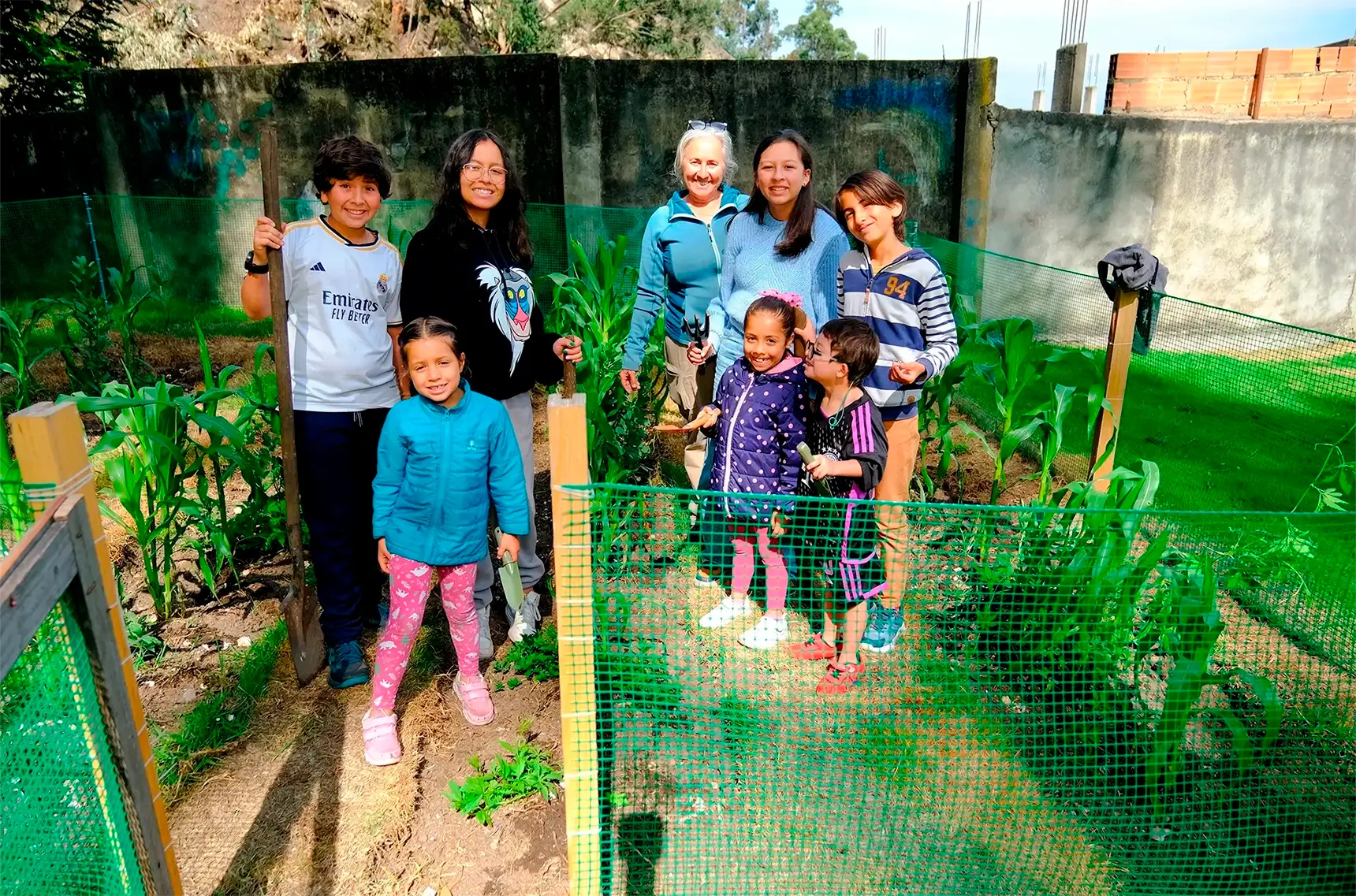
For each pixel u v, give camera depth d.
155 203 8.36
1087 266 8.10
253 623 3.71
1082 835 2.68
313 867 2.54
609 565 2.45
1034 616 3.04
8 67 10.38
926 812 2.72
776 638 2.96
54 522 1.70
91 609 1.82
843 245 3.56
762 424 3.19
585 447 1.90
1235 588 3.22
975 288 7.03
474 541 2.92
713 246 3.77
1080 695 3.12
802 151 3.33
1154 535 3.38
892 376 3.13
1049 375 6.68
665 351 4.11
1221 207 7.96
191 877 2.51
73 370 5.69
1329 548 3.83
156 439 3.35
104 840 1.99
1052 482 5.09
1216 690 3.16
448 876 2.53
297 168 8.57
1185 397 6.18
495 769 2.86
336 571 3.23
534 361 3.35
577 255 5.66
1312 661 3.23
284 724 3.12
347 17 18.20
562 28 24.72
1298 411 5.61
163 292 8.41
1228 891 2.52
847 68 7.88
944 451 4.82
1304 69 8.34
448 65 8.04
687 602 2.82
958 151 7.95
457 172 3.03
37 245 8.04
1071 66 8.81
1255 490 4.82
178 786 2.83
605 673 2.49
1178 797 2.84
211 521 3.69
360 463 3.28
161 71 8.42
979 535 3.03
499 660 3.47
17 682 1.72
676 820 2.66
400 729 3.09
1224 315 7.30
